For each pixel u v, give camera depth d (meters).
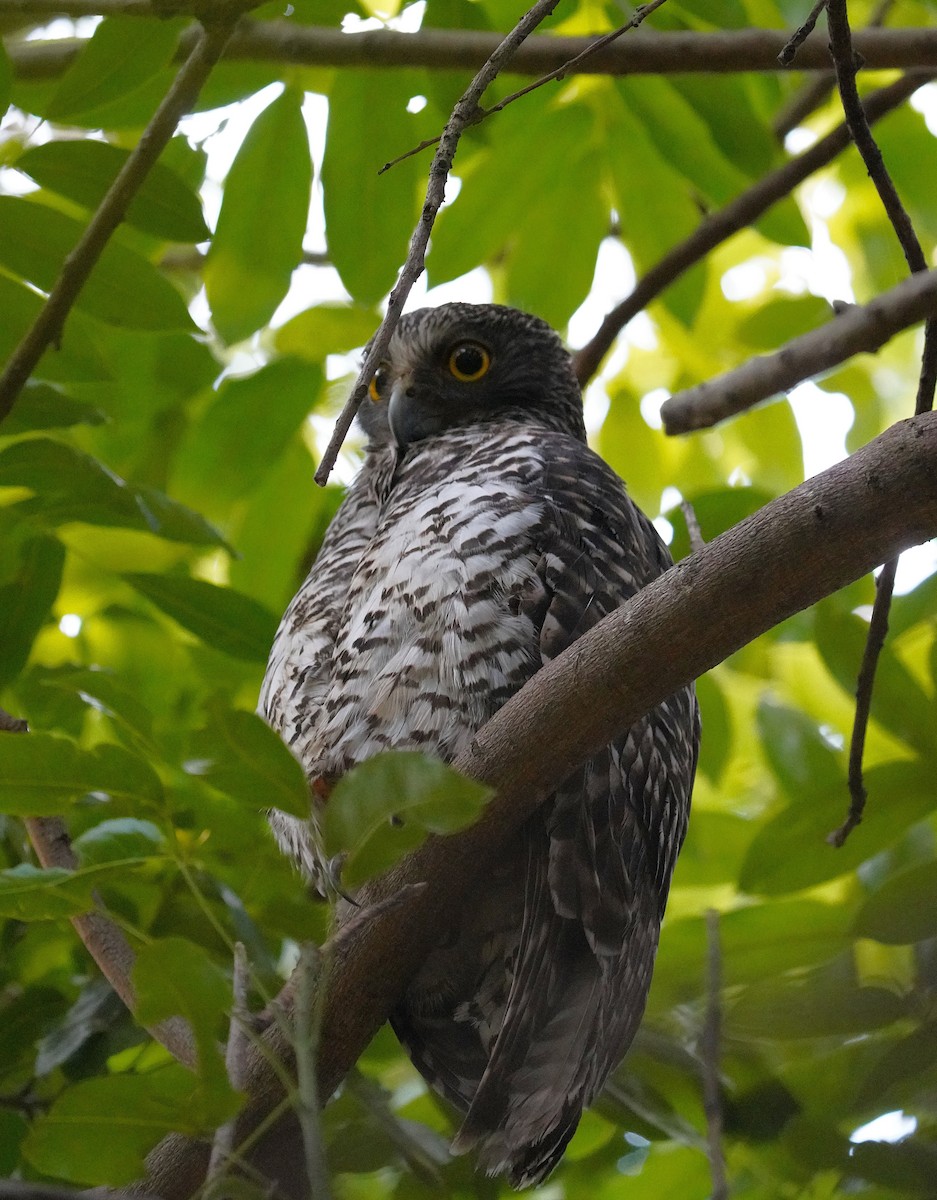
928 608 7.76
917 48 7.67
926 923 6.12
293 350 10.16
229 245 8.40
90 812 6.60
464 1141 5.79
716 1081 5.38
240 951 4.59
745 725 10.23
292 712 7.48
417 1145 6.34
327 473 4.45
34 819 6.35
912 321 5.50
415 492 8.18
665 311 10.67
